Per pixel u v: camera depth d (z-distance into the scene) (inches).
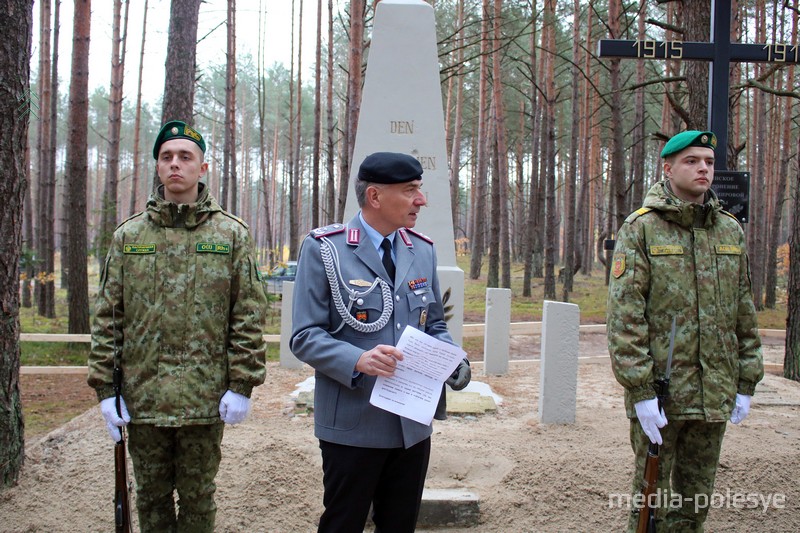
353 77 450.0
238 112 1803.6
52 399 299.7
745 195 241.1
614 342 110.7
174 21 370.9
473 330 326.6
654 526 106.3
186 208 110.5
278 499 151.4
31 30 164.2
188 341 108.6
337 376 93.7
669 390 109.9
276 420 206.2
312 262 100.8
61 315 618.8
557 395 210.4
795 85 833.5
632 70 920.9
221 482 155.1
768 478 161.9
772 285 754.2
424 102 244.8
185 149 110.9
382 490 103.3
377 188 100.1
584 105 882.1
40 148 721.0
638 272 111.7
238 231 114.7
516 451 177.3
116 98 588.7
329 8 714.8
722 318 111.7
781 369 330.3
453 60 895.7
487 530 145.6
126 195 1889.8
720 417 109.3
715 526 147.7
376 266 100.7
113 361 107.7
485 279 966.4
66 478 158.4
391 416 96.8
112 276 109.3
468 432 197.6
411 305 102.0
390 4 244.4
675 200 113.6
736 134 674.8
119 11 593.9
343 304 98.6
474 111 1132.5
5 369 156.3
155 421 105.4
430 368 95.5
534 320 563.5
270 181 1828.2
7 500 150.6
